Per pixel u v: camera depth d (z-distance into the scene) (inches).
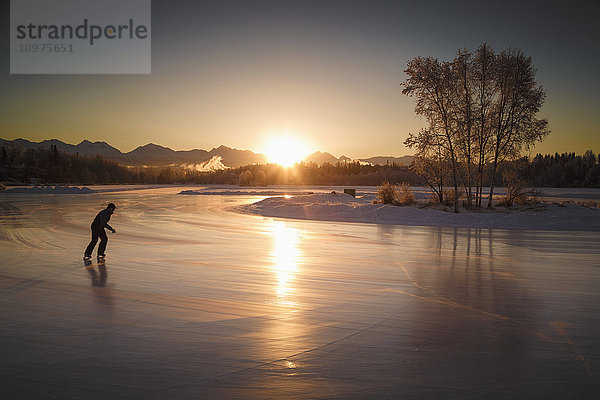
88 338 202.7
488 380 159.6
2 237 602.5
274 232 715.4
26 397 142.8
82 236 620.7
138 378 158.6
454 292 304.8
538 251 518.9
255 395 145.8
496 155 1256.2
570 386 155.3
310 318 239.8
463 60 1198.3
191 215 1075.3
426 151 1251.8
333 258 453.7
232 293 296.2
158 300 275.1
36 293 291.4
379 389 151.3
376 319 239.1
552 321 237.0
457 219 951.6
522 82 1195.9
